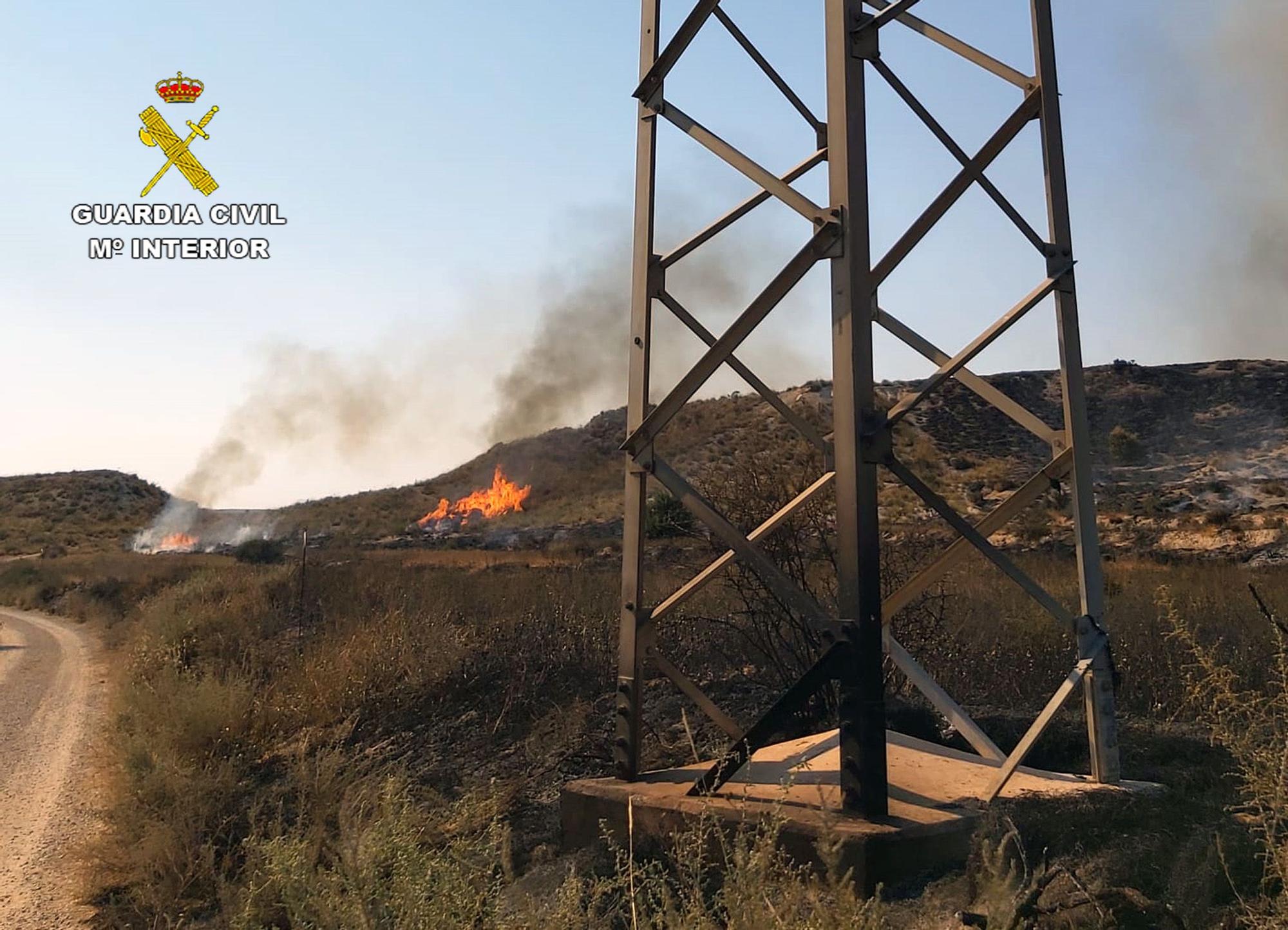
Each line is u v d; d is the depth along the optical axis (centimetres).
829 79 516
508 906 470
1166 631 883
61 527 10306
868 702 466
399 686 1128
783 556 893
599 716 902
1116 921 330
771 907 307
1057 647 905
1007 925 312
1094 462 6588
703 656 1018
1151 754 594
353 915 394
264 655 1570
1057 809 459
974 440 6600
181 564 4553
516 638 1173
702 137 604
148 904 697
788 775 450
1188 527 3631
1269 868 353
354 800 631
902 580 891
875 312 648
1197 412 7381
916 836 430
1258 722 397
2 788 1112
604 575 1836
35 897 762
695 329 632
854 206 500
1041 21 584
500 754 880
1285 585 1574
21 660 2339
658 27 646
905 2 500
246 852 714
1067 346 564
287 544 5809
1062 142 577
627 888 442
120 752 1023
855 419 486
